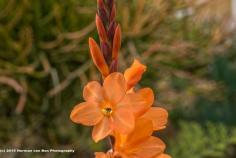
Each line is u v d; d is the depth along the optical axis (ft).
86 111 1.33
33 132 4.38
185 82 4.95
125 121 1.31
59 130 4.46
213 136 4.28
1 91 4.24
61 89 3.98
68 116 4.40
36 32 4.14
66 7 4.18
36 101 4.26
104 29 1.44
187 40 4.80
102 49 1.44
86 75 4.29
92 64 4.14
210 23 5.09
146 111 1.38
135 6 4.43
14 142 4.25
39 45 4.12
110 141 1.41
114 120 1.32
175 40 4.57
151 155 1.38
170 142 4.47
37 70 4.24
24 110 4.29
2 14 4.07
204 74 5.17
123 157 1.37
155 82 4.70
